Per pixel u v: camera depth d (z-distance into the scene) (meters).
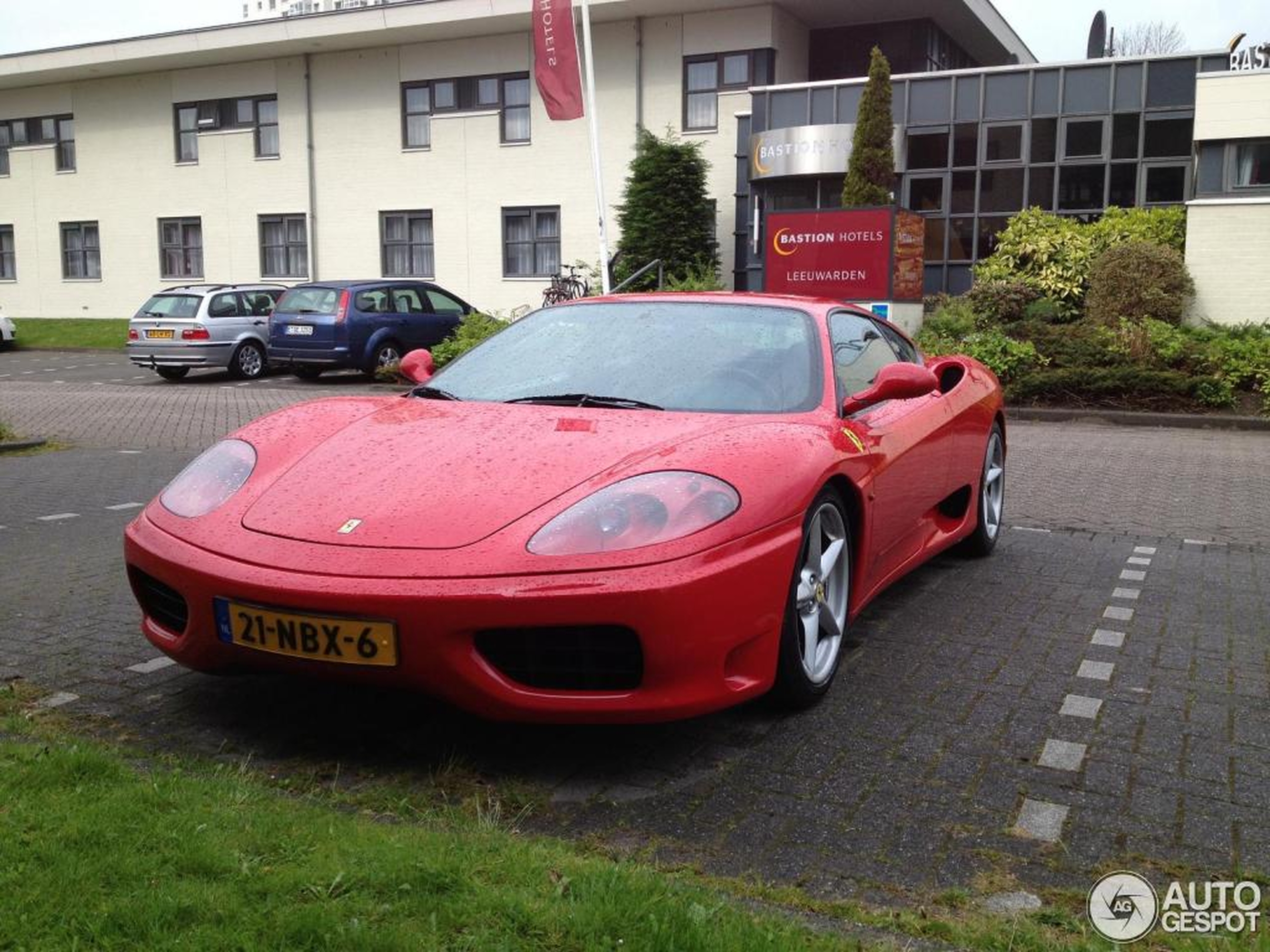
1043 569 5.22
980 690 3.48
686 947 1.87
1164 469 8.62
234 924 1.89
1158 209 17.03
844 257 14.66
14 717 3.06
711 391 3.59
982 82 19.48
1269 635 4.12
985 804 2.65
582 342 3.96
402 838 2.29
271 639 2.73
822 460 3.23
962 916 2.13
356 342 16.22
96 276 30.45
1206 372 12.62
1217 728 3.17
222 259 28.55
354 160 26.64
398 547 2.71
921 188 20.17
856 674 3.64
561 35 15.87
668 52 23.27
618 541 2.69
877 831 2.51
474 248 25.59
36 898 1.94
